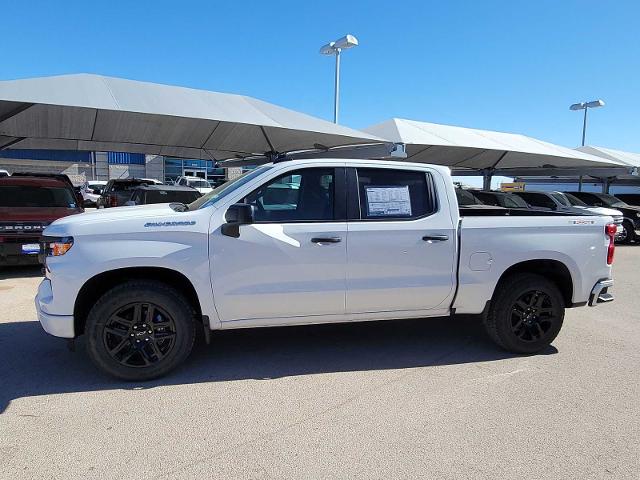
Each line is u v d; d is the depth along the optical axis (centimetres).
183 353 412
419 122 1709
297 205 430
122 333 399
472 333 561
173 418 347
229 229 401
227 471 284
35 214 878
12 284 804
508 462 298
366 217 438
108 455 299
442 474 284
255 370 440
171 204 477
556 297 486
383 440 321
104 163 4253
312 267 421
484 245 457
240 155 1852
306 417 352
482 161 2064
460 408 370
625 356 492
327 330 564
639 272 1069
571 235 478
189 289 421
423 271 446
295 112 1242
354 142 1317
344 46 1741
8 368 434
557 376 436
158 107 954
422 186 457
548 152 1808
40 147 1661
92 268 382
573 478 283
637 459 304
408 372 441
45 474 278
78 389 393
